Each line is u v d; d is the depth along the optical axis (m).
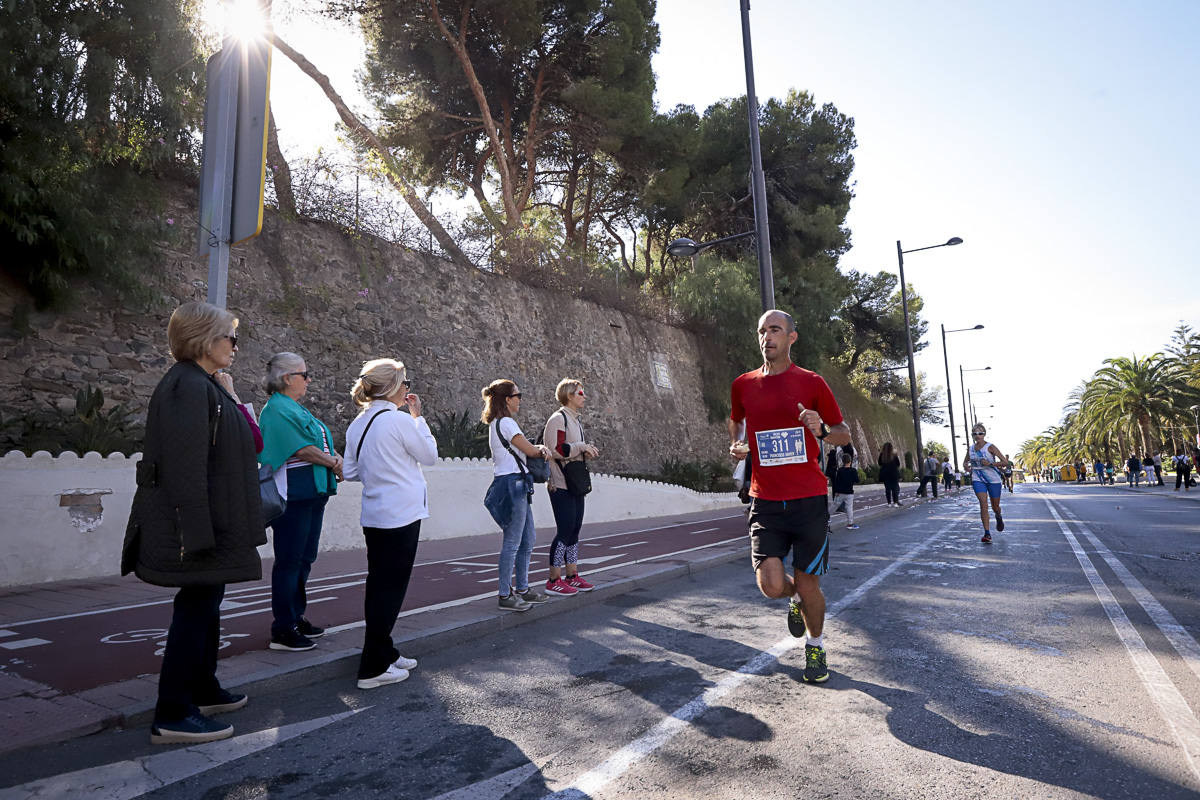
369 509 3.85
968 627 4.92
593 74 23.17
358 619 5.23
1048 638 4.57
